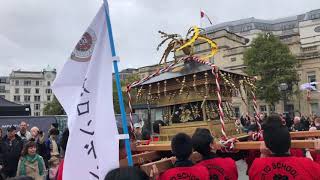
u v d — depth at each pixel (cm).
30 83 9088
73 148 262
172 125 447
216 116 435
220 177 328
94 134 266
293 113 3944
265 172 275
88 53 295
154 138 511
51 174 720
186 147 304
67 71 292
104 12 290
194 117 436
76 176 259
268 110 3938
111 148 267
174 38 472
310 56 3962
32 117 1187
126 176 191
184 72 427
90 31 291
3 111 1242
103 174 261
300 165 264
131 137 455
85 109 270
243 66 3972
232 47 4253
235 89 469
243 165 673
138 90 473
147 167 301
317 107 3872
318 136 429
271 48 3403
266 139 282
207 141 338
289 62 3425
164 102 466
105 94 276
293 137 446
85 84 274
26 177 247
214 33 4322
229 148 349
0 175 731
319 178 265
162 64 493
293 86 3847
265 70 3406
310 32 4856
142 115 1160
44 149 822
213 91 429
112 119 273
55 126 886
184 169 298
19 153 731
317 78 3928
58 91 289
